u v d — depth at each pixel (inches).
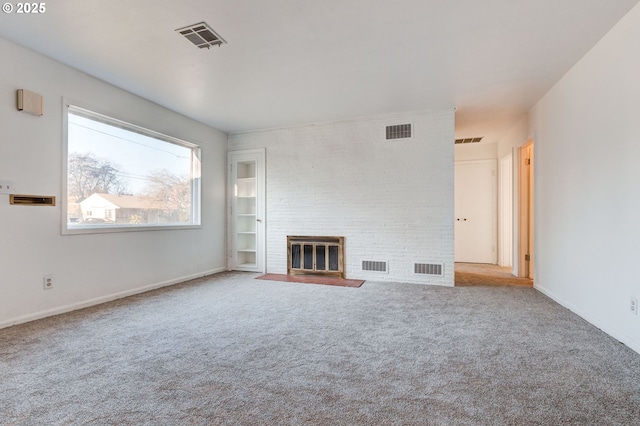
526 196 188.2
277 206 200.5
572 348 85.4
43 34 98.0
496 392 63.8
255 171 206.1
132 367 74.7
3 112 100.9
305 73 125.0
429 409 58.0
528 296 142.8
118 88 138.6
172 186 173.0
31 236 108.1
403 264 173.0
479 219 248.8
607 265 96.4
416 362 77.4
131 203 149.0
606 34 97.2
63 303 117.6
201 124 190.4
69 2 82.3
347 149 184.7
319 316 114.2
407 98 151.4
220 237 206.4
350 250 183.6
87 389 65.0
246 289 156.9
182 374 71.4
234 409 58.1
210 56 111.6
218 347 86.6
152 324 105.0
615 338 92.0
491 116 178.1
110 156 139.3
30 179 108.0
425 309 122.9
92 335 95.0
